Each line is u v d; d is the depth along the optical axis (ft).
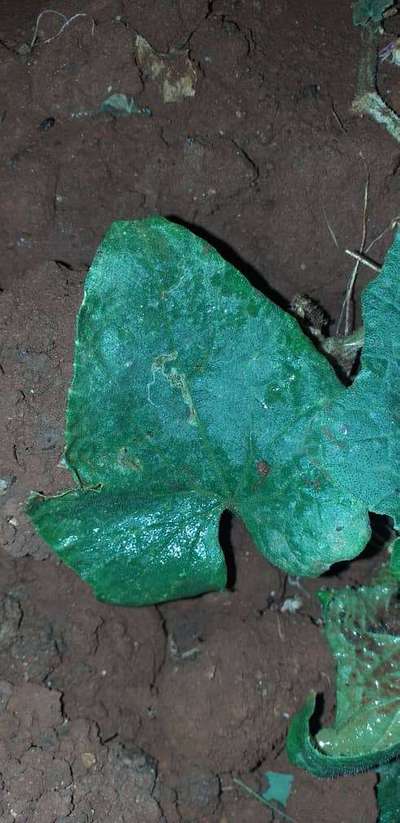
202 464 1.13
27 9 1.42
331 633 1.25
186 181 1.31
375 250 1.35
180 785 1.24
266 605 1.35
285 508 1.12
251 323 1.09
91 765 1.20
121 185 1.32
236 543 1.35
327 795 1.24
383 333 1.10
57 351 1.19
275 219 1.34
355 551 1.09
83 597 1.28
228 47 1.32
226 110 1.32
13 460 1.19
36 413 1.18
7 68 1.33
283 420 1.11
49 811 1.16
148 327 1.08
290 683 1.26
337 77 1.36
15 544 1.24
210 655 1.26
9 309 1.20
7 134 1.32
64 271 1.23
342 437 1.09
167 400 1.10
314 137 1.31
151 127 1.31
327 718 1.28
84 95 1.30
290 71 1.35
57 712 1.21
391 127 1.32
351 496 1.08
